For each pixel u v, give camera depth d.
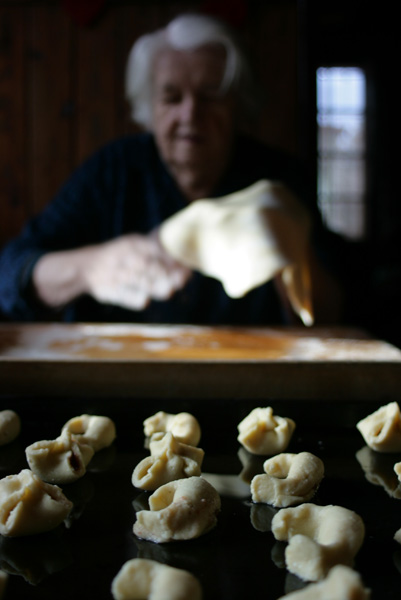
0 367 0.88
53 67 1.87
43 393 0.88
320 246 1.84
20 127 1.89
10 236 1.92
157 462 0.64
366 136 1.97
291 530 0.51
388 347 1.03
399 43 1.88
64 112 1.88
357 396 0.89
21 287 1.86
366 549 0.50
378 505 0.58
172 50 1.77
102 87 1.85
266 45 1.84
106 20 1.84
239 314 1.77
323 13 1.85
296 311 1.75
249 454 0.73
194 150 1.79
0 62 1.88
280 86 1.84
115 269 1.84
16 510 0.52
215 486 0.63
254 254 1.70
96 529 0.54
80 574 0.46
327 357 0.93
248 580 0.45
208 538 0.52
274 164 1.84
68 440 0.66
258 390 0.89
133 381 0.88
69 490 0.62
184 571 0.43
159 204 1.82
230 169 1.83
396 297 1.87
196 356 0.94
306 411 0.85
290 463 0.64
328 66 1.90
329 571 0.45
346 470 0.68
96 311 1.87
